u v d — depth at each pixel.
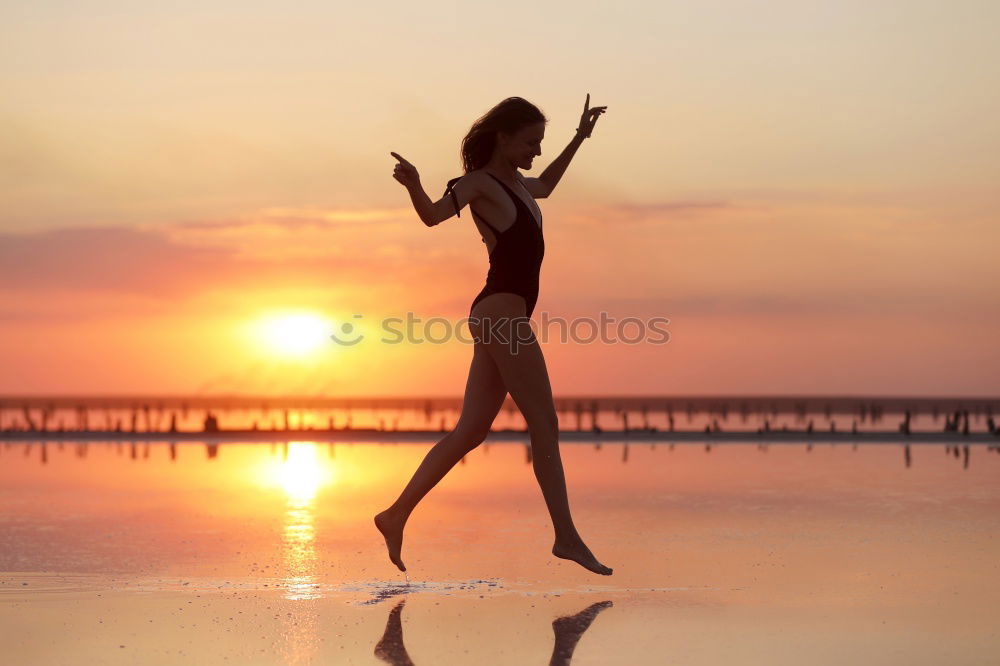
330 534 9.92
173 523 11.01
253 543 9.18
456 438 6.53
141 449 34.09
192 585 6.77
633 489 16.02
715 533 9.92
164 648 4.96
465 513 12.22
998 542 9.09
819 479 18.23
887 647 4.97
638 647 4.98
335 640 5.14
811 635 5.23
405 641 5.11
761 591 6.54
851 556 8.21
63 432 48.78
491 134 6.21
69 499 14.31
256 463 24.75
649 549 8.71
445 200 5.89
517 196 6.19
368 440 45.12
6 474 20.09
